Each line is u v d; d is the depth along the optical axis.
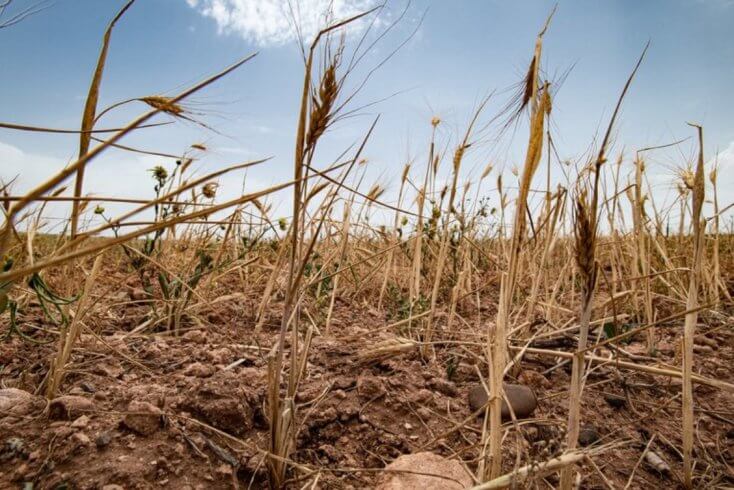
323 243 3.64
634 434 1.87
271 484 1.42
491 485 1.10
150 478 1.37
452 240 3.65
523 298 3.54
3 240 0.89
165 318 2.58
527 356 2.48
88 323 2.49
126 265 3.72
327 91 1.20
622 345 2.61
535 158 1.13
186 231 3.56
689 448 1.54
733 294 3.80
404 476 1.39
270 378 1.35
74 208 1.33
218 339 2.49
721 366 2.43
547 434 1.80
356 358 2.24
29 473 1.34
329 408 1.81
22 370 1.95
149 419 1.54
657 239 3.54
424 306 3.05
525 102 1.48
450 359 2.36
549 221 2.40
